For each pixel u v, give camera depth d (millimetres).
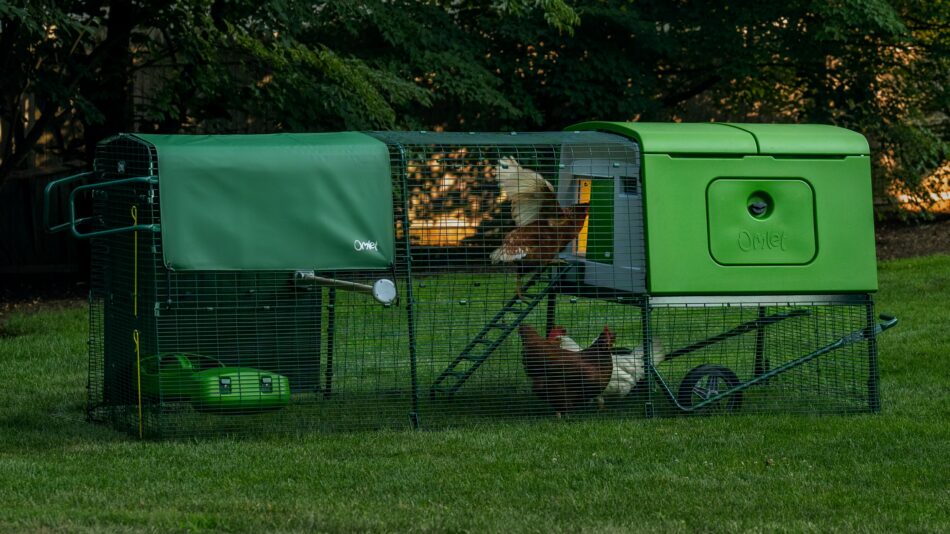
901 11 18391
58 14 10773
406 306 7438
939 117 20219
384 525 5082
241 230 6770
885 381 8828
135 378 7426
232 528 5039
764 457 6438
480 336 7977
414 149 9711
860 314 9062
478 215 7980
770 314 8680
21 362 9766
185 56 13719
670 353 7918
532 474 6055
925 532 5055
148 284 7207
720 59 18875
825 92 18266
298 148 6953
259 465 6262
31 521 5043
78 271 15891
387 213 7055
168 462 6328
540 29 16781
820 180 7656
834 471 6141
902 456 6488
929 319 11375
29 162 15695
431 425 7348
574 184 8164
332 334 7891
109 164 7762
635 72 17266
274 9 13719
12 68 11711
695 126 7805
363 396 8062
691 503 5520
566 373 7531
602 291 7926
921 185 18594
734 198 7520
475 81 16188
